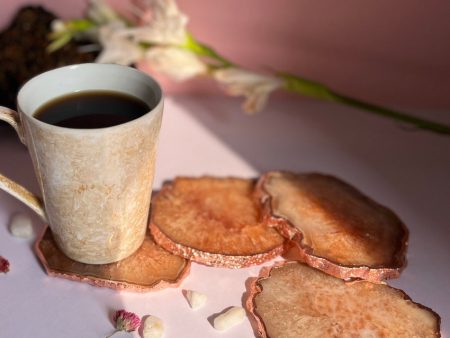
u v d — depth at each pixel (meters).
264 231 0.35
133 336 0.31
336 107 0.50
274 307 0.31
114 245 0.33
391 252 0.34
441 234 0.37
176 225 0.35
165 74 0.49
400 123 0.48
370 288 0.33
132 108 0.32
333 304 0.32
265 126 0.48
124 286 0.33
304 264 0.34
